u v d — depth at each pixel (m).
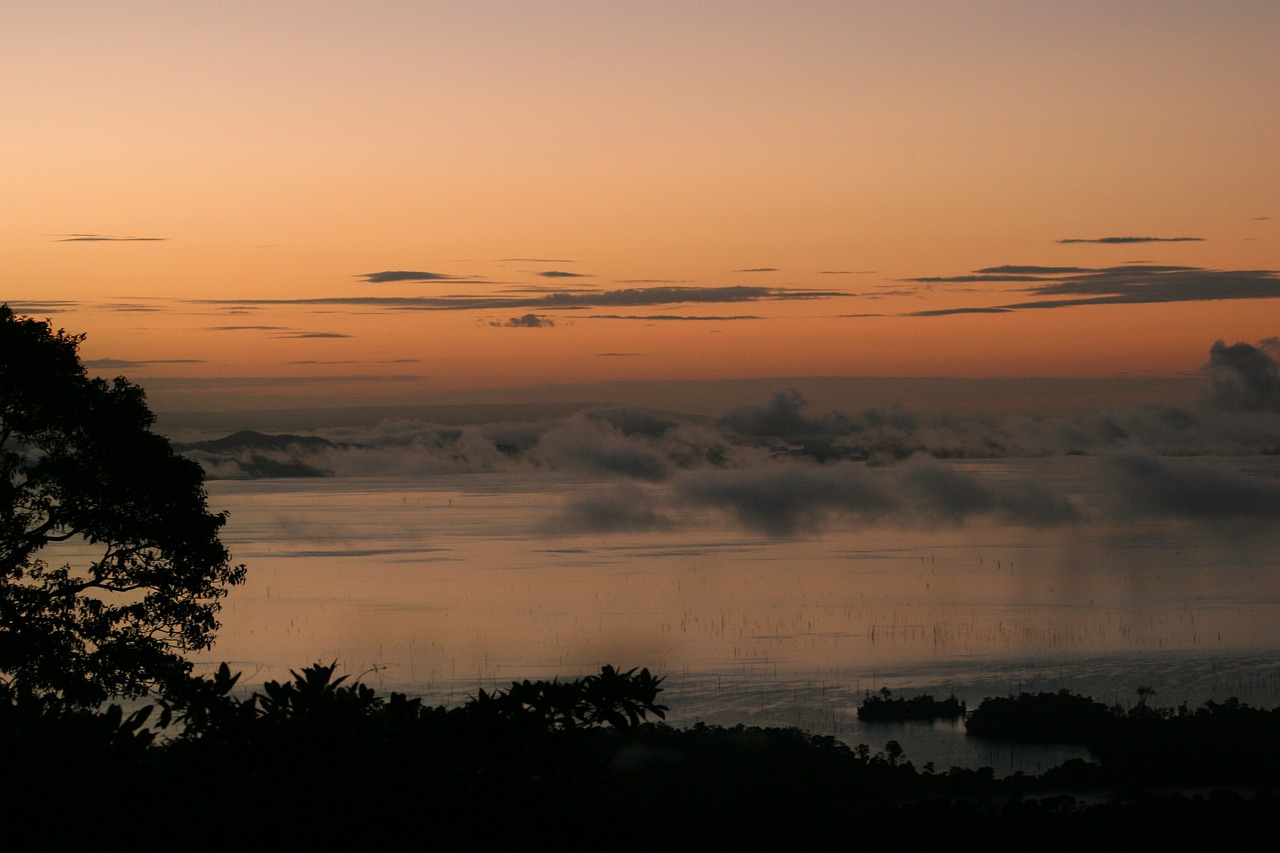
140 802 9.59
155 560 31.89
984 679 166.25
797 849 47.75
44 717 9.98
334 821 9.61
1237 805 54.31
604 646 199.75
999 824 51.25
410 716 10.62
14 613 28.81
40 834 9.06
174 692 10.48
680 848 46.47
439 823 9.77
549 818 10.24
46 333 30.33
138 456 30.34
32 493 30.14
